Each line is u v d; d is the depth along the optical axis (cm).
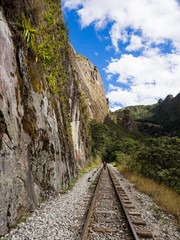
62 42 2325
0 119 693
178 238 674
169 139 2372
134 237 589
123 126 17662
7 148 708
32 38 1054
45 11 1546
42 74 1226
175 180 1867
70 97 2834
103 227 680
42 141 1066
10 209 687
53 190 1170
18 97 858
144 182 1794
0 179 645
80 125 3772
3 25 830
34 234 620
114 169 3872
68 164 1745
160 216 877
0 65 744
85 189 1456
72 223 716
